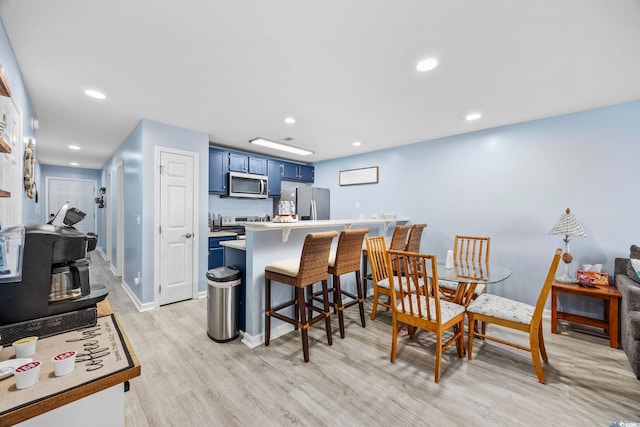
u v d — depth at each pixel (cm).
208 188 402
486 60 188
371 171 469
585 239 277
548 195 298
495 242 334
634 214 254
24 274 94
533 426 146
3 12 140
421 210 405
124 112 287
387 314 304
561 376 189
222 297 234
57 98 250
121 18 146
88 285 109
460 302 234
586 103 259
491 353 221
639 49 173
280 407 158
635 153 253
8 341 91
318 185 565
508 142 325
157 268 317
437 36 162
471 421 149
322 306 299
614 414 154
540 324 198
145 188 309
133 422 147
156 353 217
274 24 152
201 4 137
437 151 388
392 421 148
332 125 331
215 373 190
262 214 527
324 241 215
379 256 288
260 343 235
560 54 179
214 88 231
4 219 162
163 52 179
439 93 241
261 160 481
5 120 154
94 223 702
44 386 70
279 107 274
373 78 213
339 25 153
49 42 167
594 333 258
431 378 186
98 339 97
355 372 192
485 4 136
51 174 646
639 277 213
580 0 133
